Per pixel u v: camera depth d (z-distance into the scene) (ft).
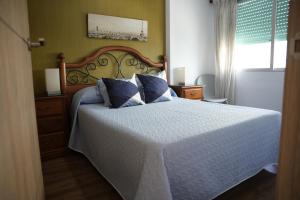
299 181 1.81
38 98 8.36
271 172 7.18
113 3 10.89
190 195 4.78
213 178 5.21
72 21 10.01
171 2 12.27
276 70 11.23
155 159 4.29
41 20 9.34
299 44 1.74
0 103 1.90
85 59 10.23
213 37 14.24
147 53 12.26
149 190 4.24
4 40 2.16
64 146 9.10
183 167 4.64
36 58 9.40
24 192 2.65
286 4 10.77
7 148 2.01
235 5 12.37
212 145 5.17
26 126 3.17
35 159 3.94
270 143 6.75
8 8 2.38
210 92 13.94
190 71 13.52
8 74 2.26
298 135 1.80
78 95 9.35
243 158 5.94
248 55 12.91
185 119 6.40
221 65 13.33
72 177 7.27
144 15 11.89
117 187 5.74
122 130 5.49
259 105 12.14
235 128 5.71
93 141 7.30
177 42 12.78
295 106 1.81
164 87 10.16
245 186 6.44
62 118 8.98
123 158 5.25
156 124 5.90
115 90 8.79
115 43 11.16
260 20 11.94
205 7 13.70
